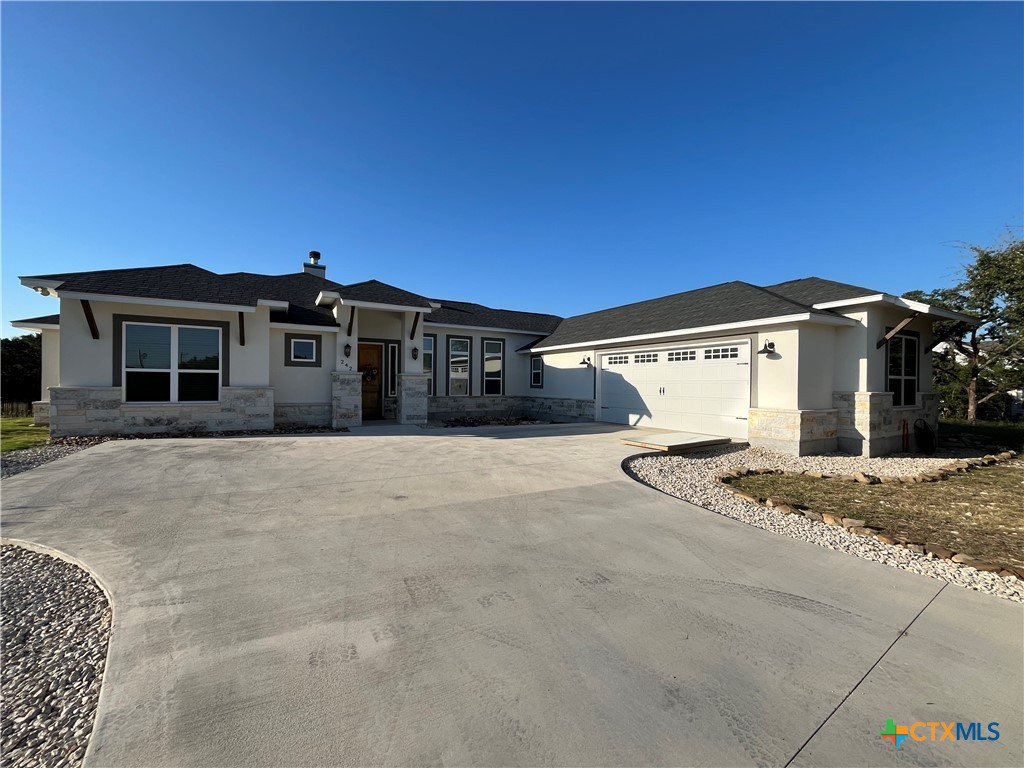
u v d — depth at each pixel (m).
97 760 1.83
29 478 6.62
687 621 3.03
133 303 10.66
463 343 18.67
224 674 2.38
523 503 5.64
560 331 19.41
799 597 3.39
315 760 1.87
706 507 5.77
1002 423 17.75
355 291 13.62
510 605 3.17
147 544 4.14
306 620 2.93
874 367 10.34
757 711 2.21
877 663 2.61
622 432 12.79
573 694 2.29
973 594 3.49
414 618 2.98
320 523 4.79
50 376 14.52
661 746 1.98
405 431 12.88
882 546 4.50
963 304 17.16
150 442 10.12
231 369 12.02
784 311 10.04
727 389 11.53
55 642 2.79
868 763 1.91
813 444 10.05
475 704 2.21
